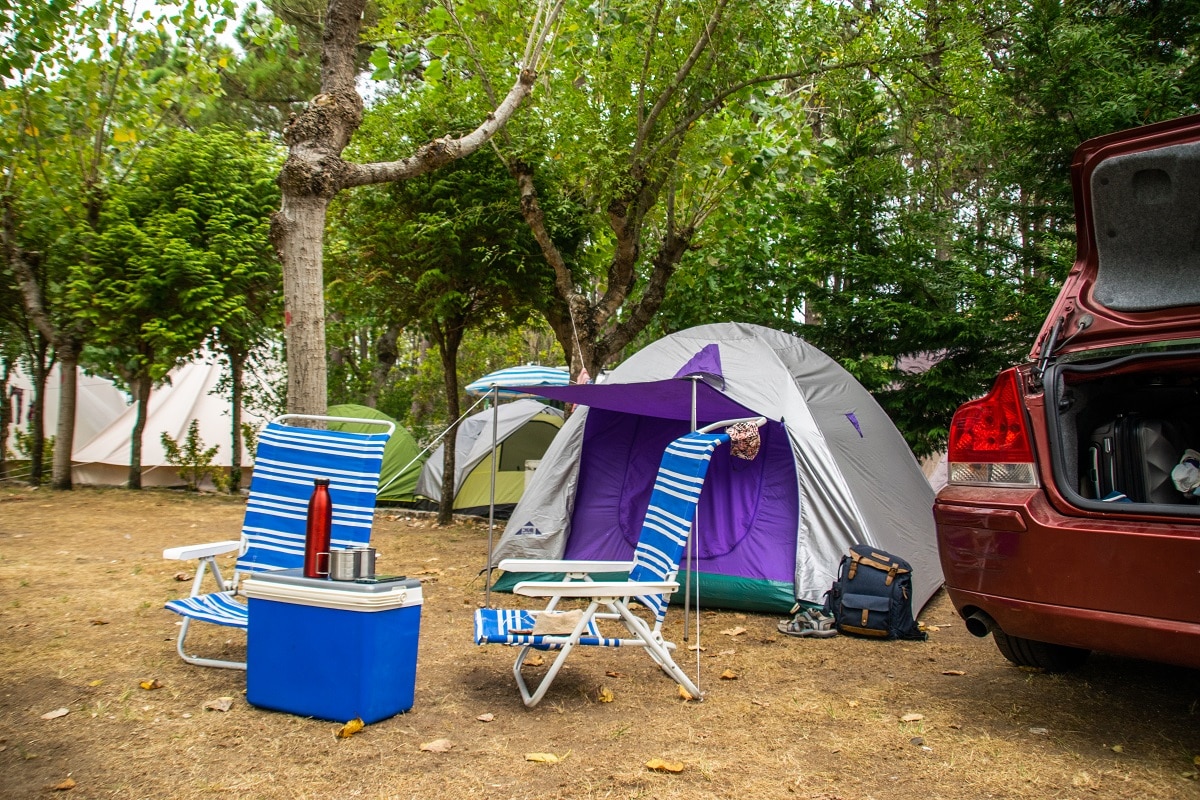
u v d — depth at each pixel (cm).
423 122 972
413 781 299
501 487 1170
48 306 1468
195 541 870
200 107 1389
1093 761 315
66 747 318
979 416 349
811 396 652
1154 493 336
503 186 957
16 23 1051
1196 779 297
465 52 875
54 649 446
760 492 627
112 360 1485
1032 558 315
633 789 296
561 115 902
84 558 743
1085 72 804
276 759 315
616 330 929
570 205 955
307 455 448
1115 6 872
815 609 554
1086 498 343
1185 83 787
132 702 370
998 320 890
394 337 1958
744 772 311
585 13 878
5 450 1677
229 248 1297
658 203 995
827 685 427
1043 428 331
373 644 354
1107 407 378
